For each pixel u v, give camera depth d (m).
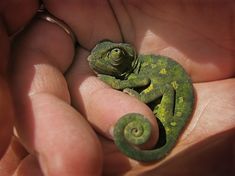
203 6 0.12
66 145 0.08
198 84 0.12
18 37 0.11
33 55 0.10
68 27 0.12
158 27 0.12
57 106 0.09
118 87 0.11
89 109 0.11
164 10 0.12
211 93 0.12
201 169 0.10
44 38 0.11
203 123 0.11
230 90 0.12
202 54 0.12
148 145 0.10
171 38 0.12
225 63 0.12
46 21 0.11
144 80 0.11
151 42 0.12
